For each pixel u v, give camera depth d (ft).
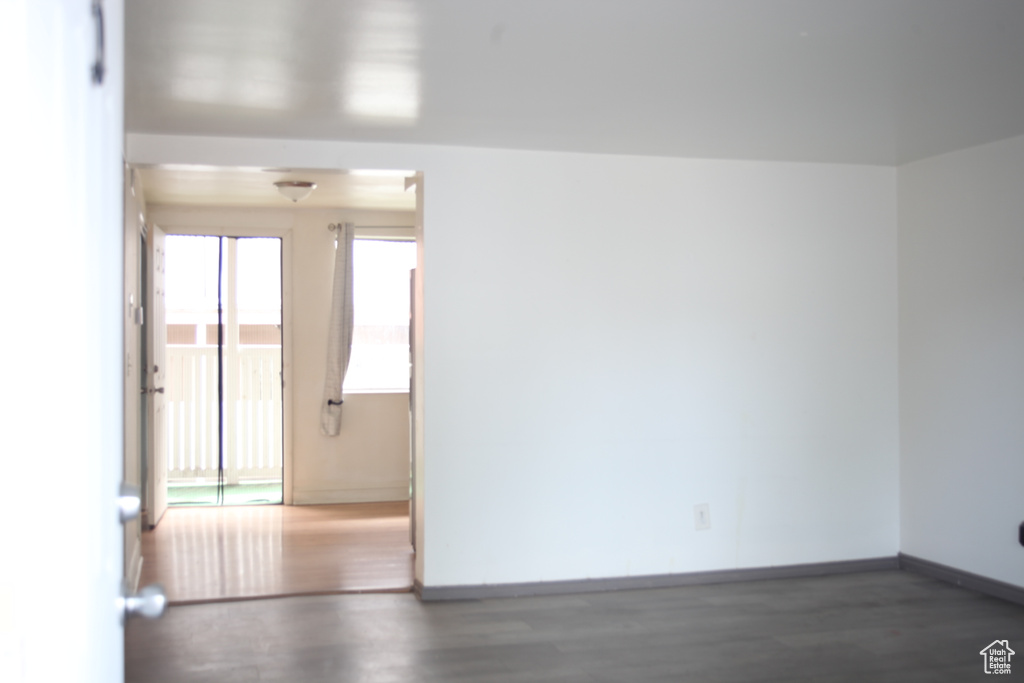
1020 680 10.84
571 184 15.02
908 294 16.43
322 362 23.08
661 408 15.38
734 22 8.82
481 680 10.90
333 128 13.30
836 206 16.35
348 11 8.45
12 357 2.58
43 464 2.78
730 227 15.78
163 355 20.81
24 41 2.59
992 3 8.33
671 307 15.46
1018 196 14.06
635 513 15.24
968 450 15.07
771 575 15.90
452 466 14.48
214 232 22.44
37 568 2.75
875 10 8.52
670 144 14.47
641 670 11.24
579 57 9.91
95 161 3.33
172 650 11.93
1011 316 14.21
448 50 9.64
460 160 14.56
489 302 14.65
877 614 13.66
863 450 16.47
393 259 23.75
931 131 13.69
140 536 18.37
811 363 16.19
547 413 14.87
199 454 24.99
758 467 15.88
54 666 2.86
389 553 17.44
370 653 11.85
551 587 14.83
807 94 11.51
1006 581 14.40
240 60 9.95
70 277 3.00
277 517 21.06
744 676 11.02
